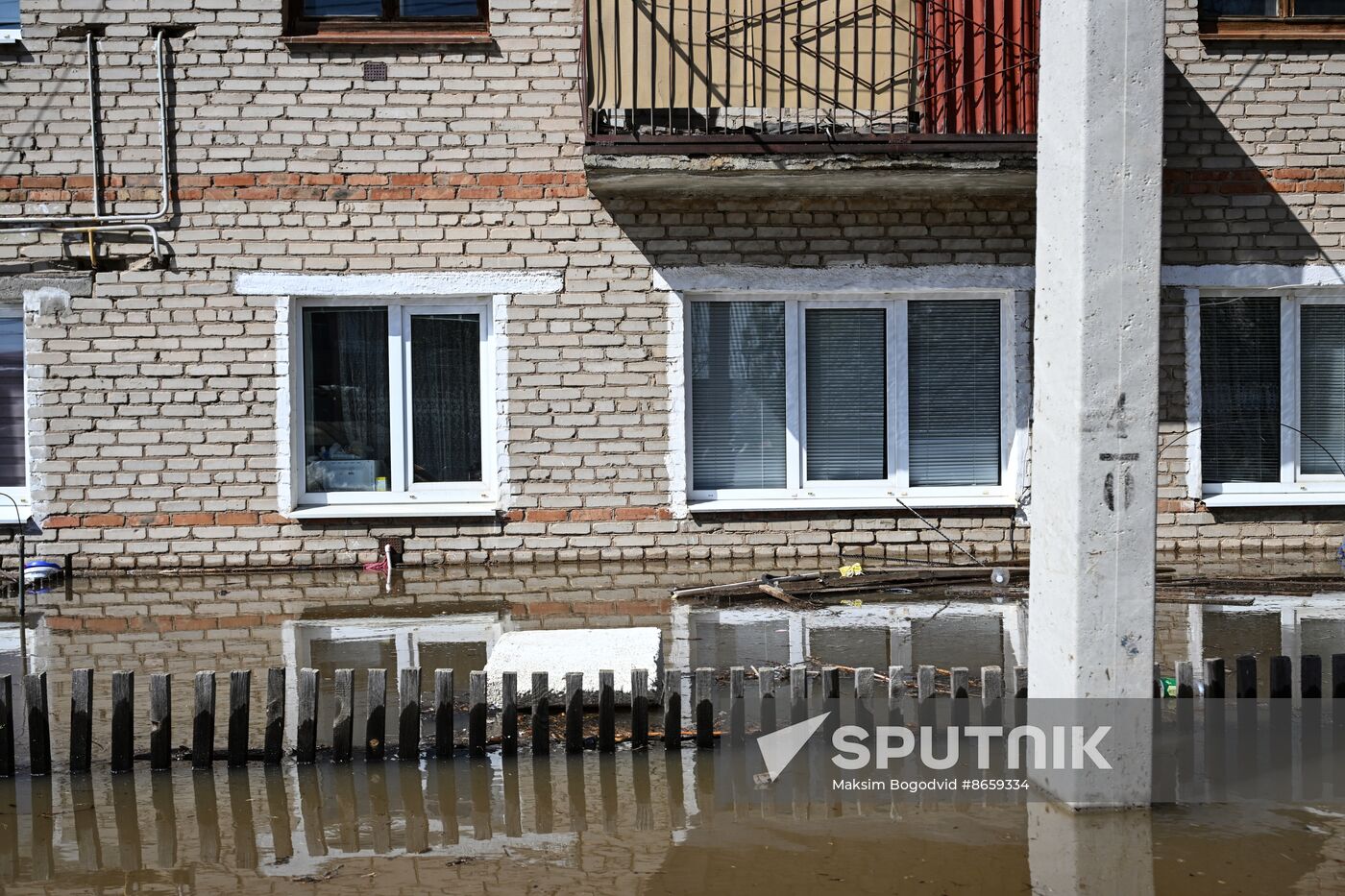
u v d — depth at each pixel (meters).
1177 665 5.59
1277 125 10.06
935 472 10.27
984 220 9.97
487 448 10.02
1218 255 10.08
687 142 8.96
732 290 9.89
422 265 9.73
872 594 8.68
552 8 9.70
